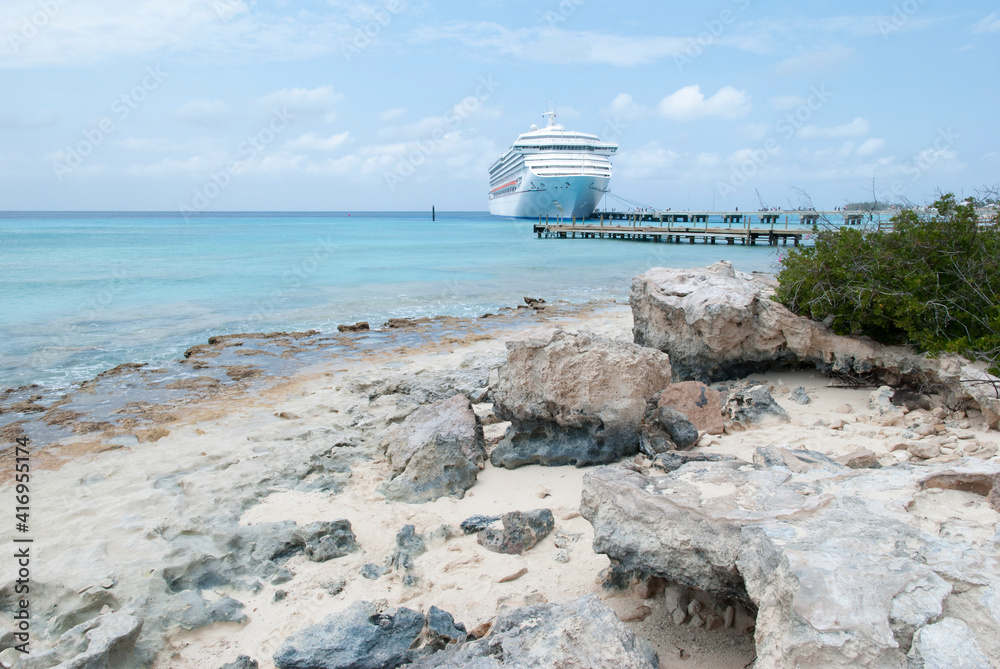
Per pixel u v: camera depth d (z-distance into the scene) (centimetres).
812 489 414
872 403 828
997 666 274
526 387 704
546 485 651
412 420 771
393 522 585
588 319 1836
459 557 518
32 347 1477
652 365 734
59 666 374
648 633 403
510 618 372
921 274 880
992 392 704
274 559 532
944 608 298
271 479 688
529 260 3716
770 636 309
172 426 922
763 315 956
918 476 416
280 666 391
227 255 3569
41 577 480
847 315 922
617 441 692
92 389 1139
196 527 571
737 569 359
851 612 292
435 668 343
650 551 400
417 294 2362
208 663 414
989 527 360
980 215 940
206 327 1728
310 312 1975
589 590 459
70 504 645
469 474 664
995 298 834
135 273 2675
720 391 937
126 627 406
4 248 3925
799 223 5631
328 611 460
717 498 409
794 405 856
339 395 1058
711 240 5259
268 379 1200
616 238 5966
